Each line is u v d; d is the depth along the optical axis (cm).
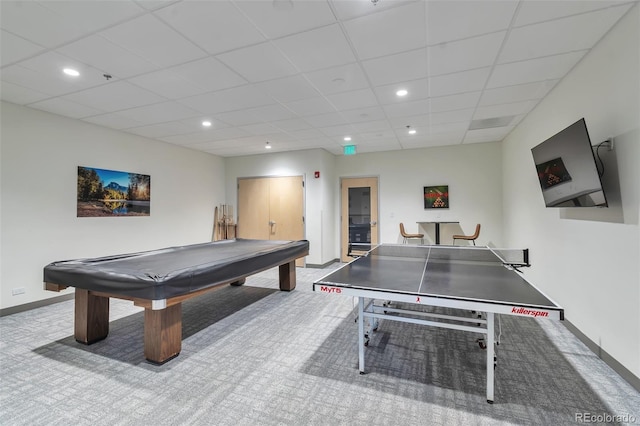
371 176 675
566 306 301
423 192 634
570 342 272
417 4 192
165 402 191
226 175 715
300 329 311
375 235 671
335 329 310
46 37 224
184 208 602
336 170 702
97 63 265
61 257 397
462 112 404
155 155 541
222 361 244
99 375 223
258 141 564
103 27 213
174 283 223
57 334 296
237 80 302
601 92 235
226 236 689
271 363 241
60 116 399
